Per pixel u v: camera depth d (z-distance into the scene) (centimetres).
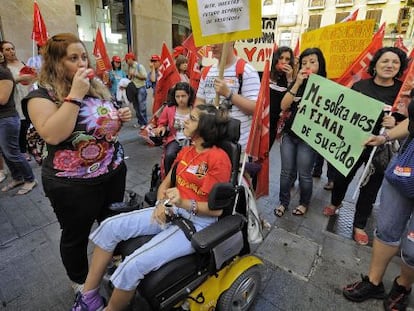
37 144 155
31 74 293
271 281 193
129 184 332
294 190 332
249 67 189
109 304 138
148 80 608
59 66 136
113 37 701
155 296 126
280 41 2244
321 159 360
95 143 147
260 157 188
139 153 439
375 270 174
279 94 291
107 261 149
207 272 141
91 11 638
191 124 150
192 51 432
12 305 170
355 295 176
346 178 254
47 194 149
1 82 256
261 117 173
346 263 212
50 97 136
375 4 1841
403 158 142
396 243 162
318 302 177
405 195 145
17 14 483
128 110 164
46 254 212
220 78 173
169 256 131
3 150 282
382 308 173
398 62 203
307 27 2122
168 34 806
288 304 175
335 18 2006
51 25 534
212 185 144
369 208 233
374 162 215
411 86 187
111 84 547
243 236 165
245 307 165
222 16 162
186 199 143
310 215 277
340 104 203
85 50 142
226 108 163
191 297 137
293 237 241
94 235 147
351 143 196
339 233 250
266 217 271
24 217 257
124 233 146
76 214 152
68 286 184
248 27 156
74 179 145
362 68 261
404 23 1762
